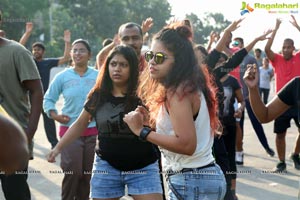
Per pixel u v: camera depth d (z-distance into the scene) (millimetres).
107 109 4176
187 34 3195
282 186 7570
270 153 9938
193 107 3121
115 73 4152
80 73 5961
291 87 3641
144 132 3104
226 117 6391
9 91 4445
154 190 4180
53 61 10281
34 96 4504
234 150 6445
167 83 3076
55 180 7828
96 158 4297
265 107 3707
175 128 3047
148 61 3180
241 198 6926
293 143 11398
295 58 9031
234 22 5250
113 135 4129
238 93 6973
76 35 57156
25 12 39000
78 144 5477
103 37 60281
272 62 9242
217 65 6008
